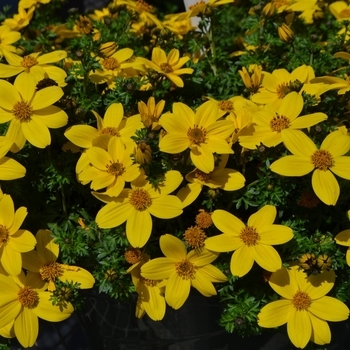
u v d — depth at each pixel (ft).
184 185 1.12
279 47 1.47
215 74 1.46
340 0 1.68
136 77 1.29
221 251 1.03
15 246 1.04
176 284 1.06
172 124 1.07
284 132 1.06
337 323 1.26
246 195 1.11
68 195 1.20
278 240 1.03
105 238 1.11
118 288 1.10
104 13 1.72
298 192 1.15
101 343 1.34
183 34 1.58
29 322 1.06
